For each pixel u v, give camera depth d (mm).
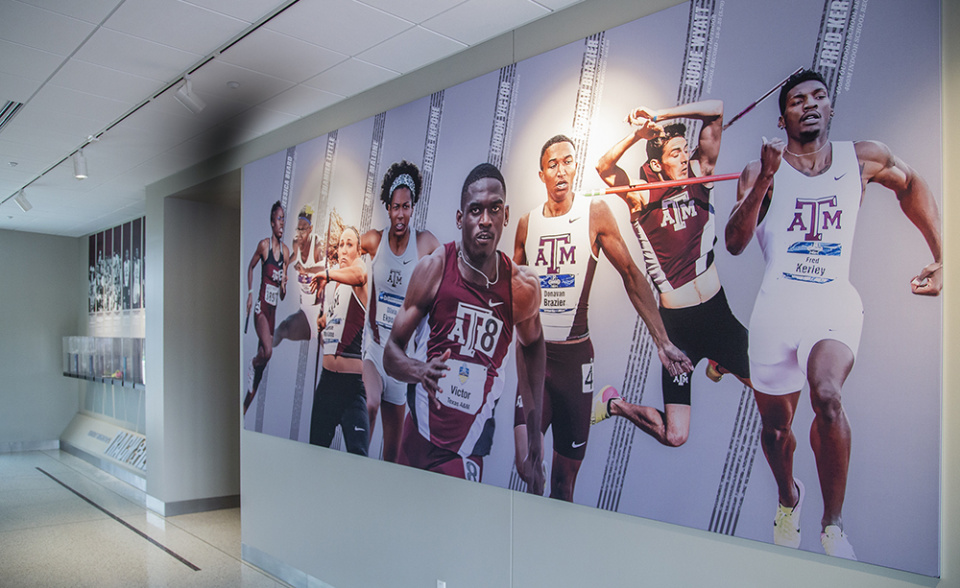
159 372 6676
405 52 3699
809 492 2311
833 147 2311
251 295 5285
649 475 2734
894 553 2127
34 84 4148
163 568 5016
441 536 3623
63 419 10258
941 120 2098
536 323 3197
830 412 2277
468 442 3479
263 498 5023
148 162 6035
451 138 3699
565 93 3145
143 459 7715
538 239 3215
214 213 6977
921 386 2107
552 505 3102
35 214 8484
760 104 2496
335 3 3131
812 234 2348
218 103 4516
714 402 2562
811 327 2334
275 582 4723
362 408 4152
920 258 2127
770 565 2398
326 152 4582
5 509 6773
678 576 2646
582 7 3104
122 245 9102
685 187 2695
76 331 10359
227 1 3109
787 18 2436
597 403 2936
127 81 4121
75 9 3193
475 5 3143
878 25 2227
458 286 3596
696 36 2686
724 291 2562
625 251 2879
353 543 4191
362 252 4238
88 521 6355
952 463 2053
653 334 2766
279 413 4875
